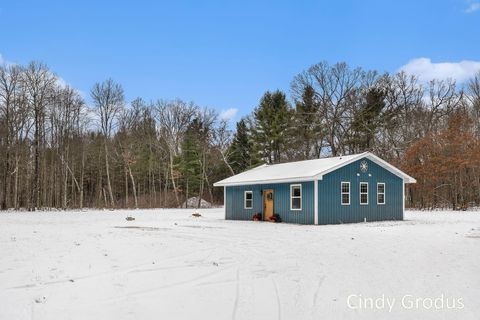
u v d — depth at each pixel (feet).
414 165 153.48
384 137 178.50
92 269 35.70
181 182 222.28
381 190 96.84
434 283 30.58
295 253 45.37
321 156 190.70
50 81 164.55
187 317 23.30
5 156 165.37
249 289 29.43
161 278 32.73
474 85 171.94
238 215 108.27
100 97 191.62
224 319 22.95
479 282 30.73
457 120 151.02
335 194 90.07
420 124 169.99
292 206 93.15
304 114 192.44
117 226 81.35
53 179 191.83
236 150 224.94
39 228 74.59
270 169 112.68
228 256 43.24
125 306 25.30
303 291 28.81
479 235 61.05
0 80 158.40
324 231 70.44
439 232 66.44
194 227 79.56
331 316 23.44
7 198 166.81
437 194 156.46
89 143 206.59
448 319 22.76
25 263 37.78
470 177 158.10
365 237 60.23
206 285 30.58
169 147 209.67
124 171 217.77
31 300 26.35
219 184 114.32
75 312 24.07
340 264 38.60
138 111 219.61
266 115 208.54
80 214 127.75
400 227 77.20
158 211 150.71
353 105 180.24
